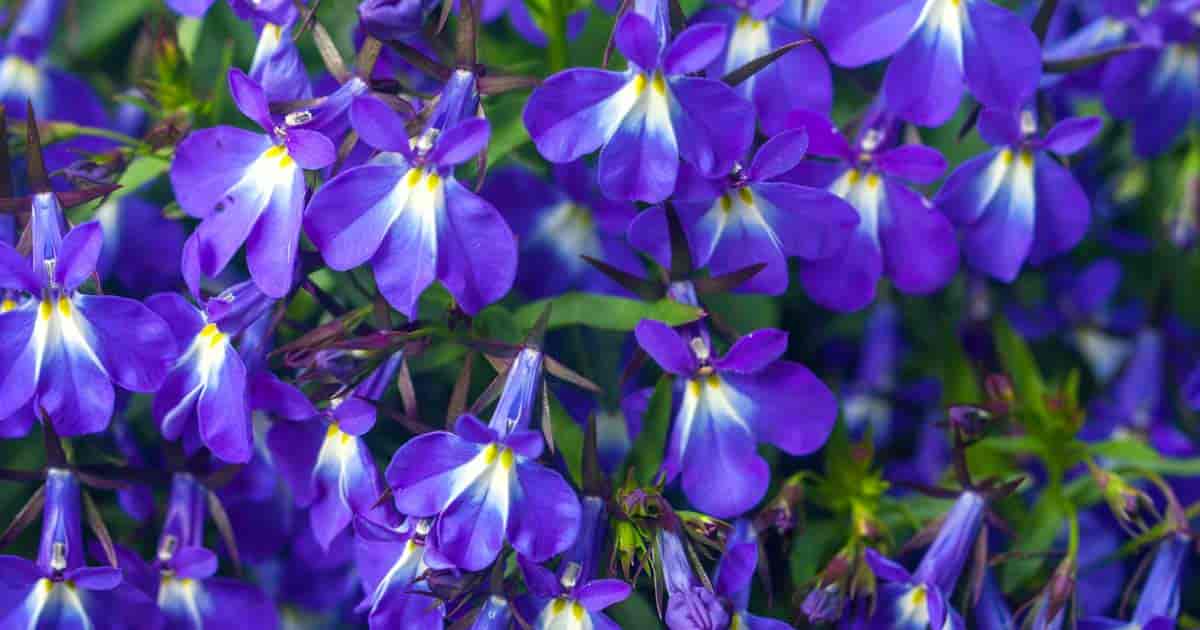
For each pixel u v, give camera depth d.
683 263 0.27
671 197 0.27
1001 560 0.28
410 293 0.26
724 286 0.27
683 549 0.26
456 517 0.26
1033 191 0.28
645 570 0.27
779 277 0.27
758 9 0.27
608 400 0.28
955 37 0.27
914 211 0.28
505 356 0.26
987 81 0.27
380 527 0.26
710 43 0.26
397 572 0.27
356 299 0.28
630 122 0.26
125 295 0.29
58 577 0.27
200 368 0.27
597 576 0.27
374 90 0.26
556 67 0.29
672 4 0.26
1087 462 0.29
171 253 0.29
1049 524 0.29
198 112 0.29
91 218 0.29
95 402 0.26
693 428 0.27
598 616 0.26
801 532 0.29
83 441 0.29
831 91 0.27
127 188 0.29
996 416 0.29
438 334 0.27
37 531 0.28
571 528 0.26
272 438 0.27
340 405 0.26
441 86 0.27
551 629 0.26
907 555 0.29
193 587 0.28
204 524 0.28
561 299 0.27
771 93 0.27
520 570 0.26
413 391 0.27
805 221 0.27
